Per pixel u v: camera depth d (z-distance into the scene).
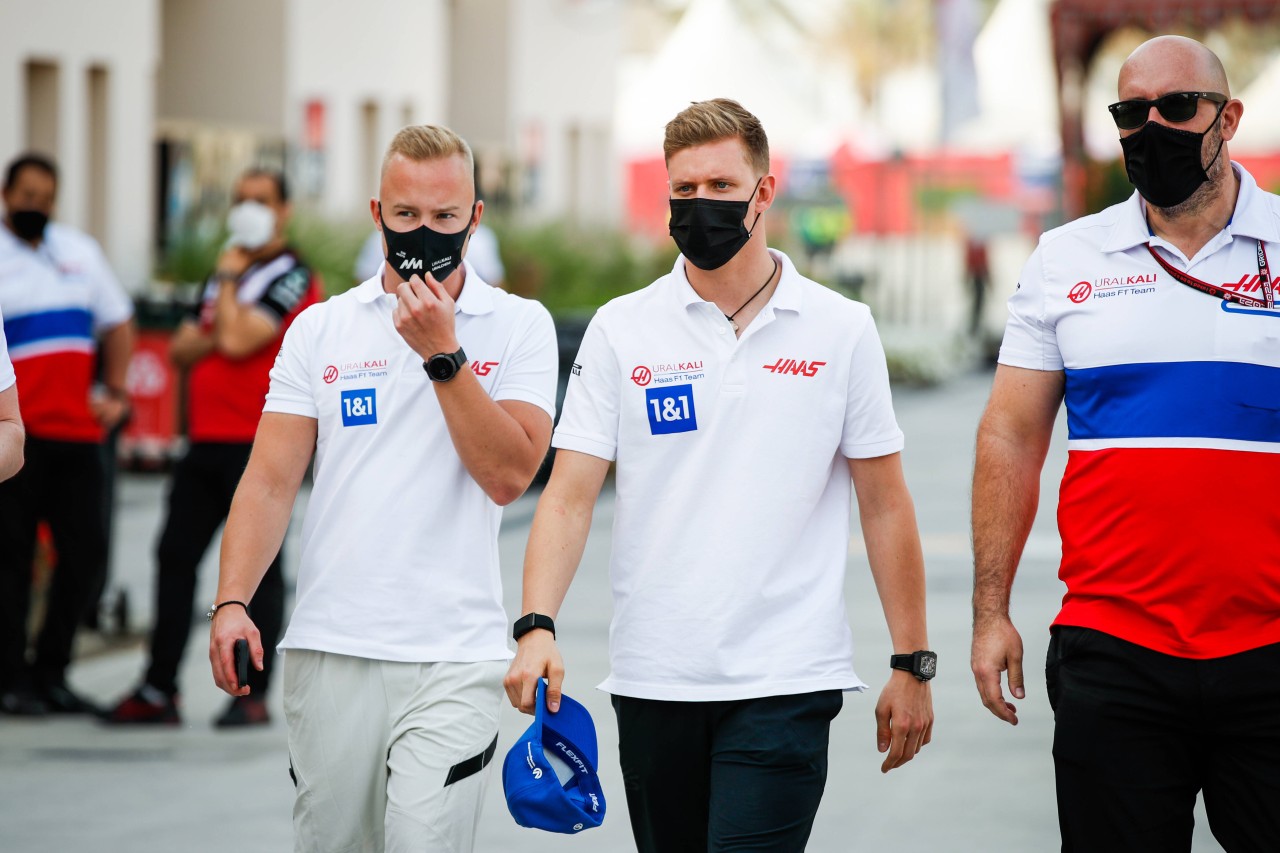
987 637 11.34
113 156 48.66
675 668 11.19
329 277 47.41
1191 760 10.78
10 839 16.83
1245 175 10.95
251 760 19.91
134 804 18.11
